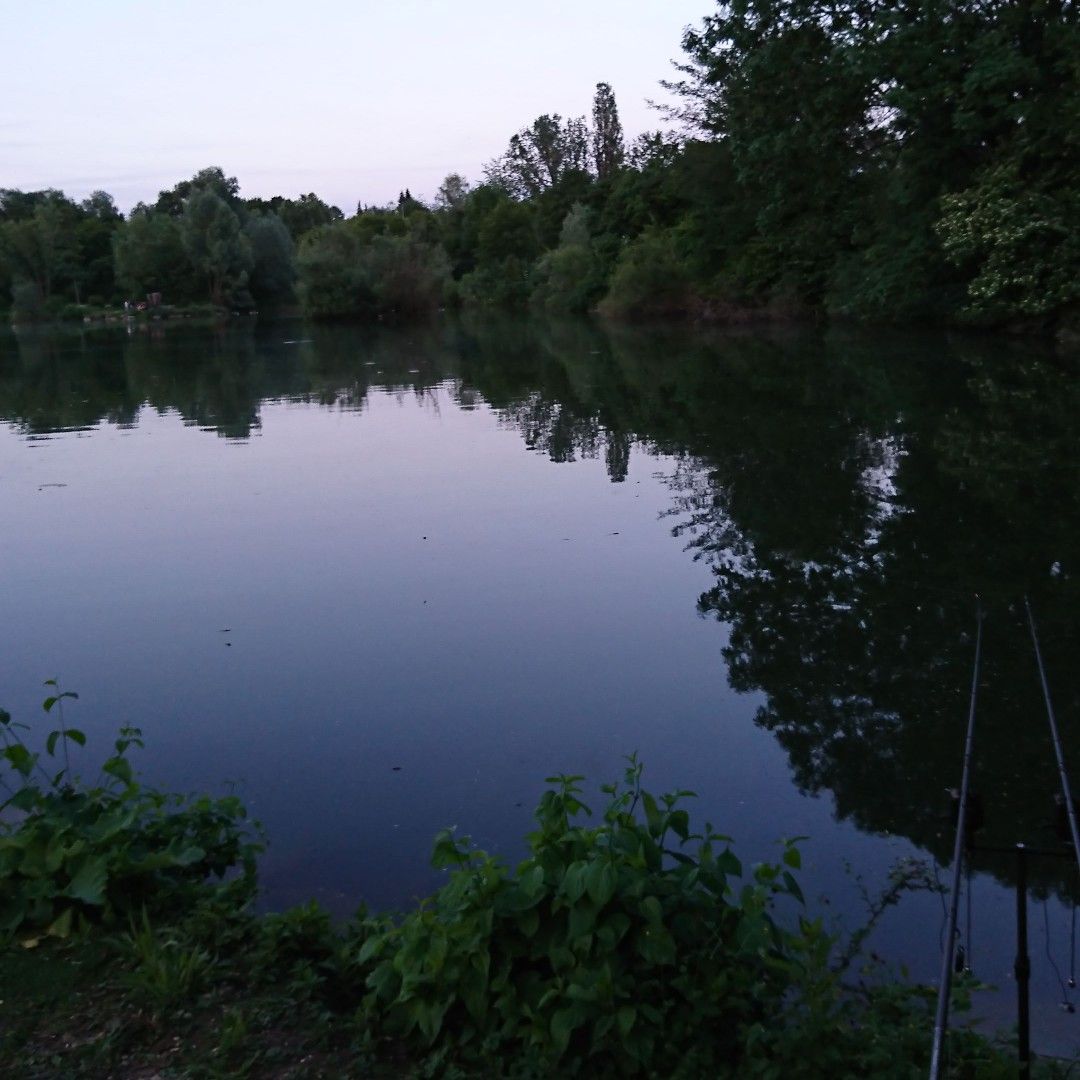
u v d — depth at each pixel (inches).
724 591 300.8
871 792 191.9
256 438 613.0
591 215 2340.1
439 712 232.4
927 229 935.7
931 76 839.7
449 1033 119.0
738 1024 118.0
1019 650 247.4
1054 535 332.2
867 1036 118.2
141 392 907.4
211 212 2738.7
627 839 125.1
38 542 384.5
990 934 150.0
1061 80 804.0
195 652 272.1
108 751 218.7
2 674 263.1
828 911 157.4
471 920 119.7
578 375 890.7
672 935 119.6
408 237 2471.7
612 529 370.6
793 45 928.9
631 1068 113.5
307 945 139.2
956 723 214.7
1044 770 195.5
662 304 1694.1
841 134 956.0
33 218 3398.1
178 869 157.8
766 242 1325.0
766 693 235.0
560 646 267.4
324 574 333.1
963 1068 114.1
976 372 703.7
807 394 661.9
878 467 438.9
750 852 174.9
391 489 453.4
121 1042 119.9
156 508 432.8
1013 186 808.3
